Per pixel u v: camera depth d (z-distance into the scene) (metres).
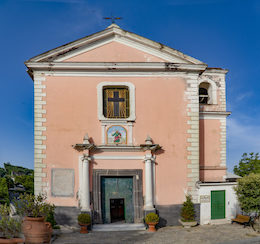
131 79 13.91
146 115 13.80
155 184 13.49
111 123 13.59
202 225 13.50
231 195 14.30
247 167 23.06
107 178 13.55
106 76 13.80
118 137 13.52
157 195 13.44
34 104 13.43
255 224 13.50
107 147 13.28
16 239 8.55
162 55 14.16
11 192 22.02
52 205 12.68
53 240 11.05
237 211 14.31
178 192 13.59
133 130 13.66
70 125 13.44
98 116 13.52
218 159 15.86
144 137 13.67
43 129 13.34
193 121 13.97
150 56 14.14
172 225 13.35
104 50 14.00
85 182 12.91
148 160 13.25
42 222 9.96
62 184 13.09
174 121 13.90
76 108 13.55
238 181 13.38
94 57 13.91
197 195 13.70
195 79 14.16
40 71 13.59
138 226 12.78
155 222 12.38
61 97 13.55
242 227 13.06
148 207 13.02
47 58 13.56
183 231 12.38
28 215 10.41
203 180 15.58
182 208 13.38
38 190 13.03
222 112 16.03
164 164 13.65
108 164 13.41
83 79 13.71
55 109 13.48
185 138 13.88
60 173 13.15
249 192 12.65
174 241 10.84
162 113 13.88
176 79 14.11
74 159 13.25
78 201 12.99
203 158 15.74
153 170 13.52
